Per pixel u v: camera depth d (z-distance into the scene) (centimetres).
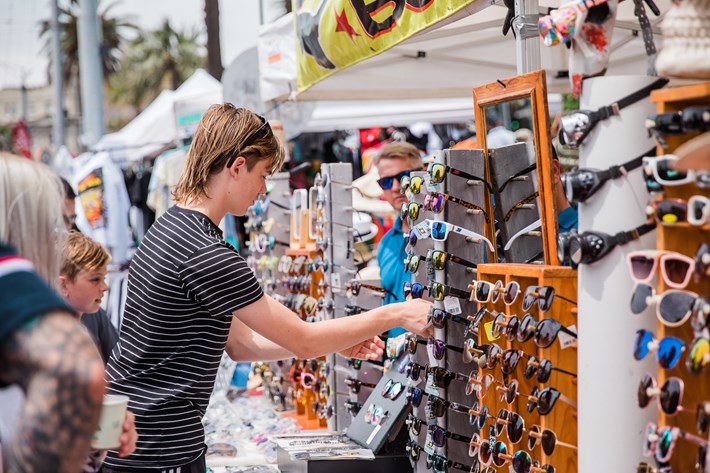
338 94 558
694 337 163
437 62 514
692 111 153
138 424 236
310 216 422
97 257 296
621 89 169
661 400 161
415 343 278
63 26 4144
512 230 250
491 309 234
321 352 249
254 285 238
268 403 468
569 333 199
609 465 171
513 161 248
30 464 126
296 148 888
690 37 155
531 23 238
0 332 130
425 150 909
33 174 160
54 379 127
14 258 140
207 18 1332
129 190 1049
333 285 371
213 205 247
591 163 172
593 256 169
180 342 238
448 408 259
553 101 654
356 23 325
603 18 176
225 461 336
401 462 291
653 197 164
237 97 609
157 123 1030
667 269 161
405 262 285
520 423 213
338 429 364
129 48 4925
